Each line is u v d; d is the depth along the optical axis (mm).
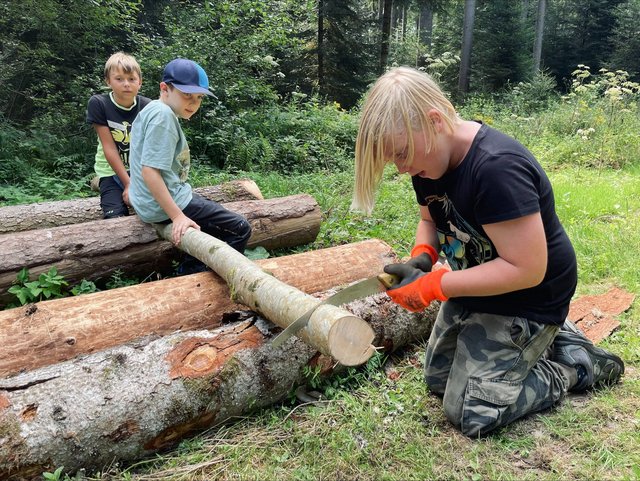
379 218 5023
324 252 3195
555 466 1958
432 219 2299
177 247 3289
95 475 1917
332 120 10227
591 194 5977
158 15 12523
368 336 1948
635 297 3367
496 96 18500
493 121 11477
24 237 3146
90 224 3359
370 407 2295
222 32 8891
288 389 2344
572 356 2344
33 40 9602
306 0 9945
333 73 17812
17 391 1879
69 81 9477
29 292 2984
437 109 1737
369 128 1737
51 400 1871
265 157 7836
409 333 2812
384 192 5906
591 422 2191
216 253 2727
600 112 10148
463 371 2178
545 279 2057
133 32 9102
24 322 2232
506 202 1758
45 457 1798
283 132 9117
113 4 9234
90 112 3889
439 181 1959
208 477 1941
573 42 25422
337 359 1877
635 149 8539
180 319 2494
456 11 22797
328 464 1974
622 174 7711
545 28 25625
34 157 7270
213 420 2166
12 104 9672
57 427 1823
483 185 1788
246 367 2205
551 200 1961
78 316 2318
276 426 2207
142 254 3389
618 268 3803
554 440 2117
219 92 8695
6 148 7055
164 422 2010
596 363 2375
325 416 2238
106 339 2301
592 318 3074
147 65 8320
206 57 8531
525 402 2168
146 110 3055
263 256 3881
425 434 2174
